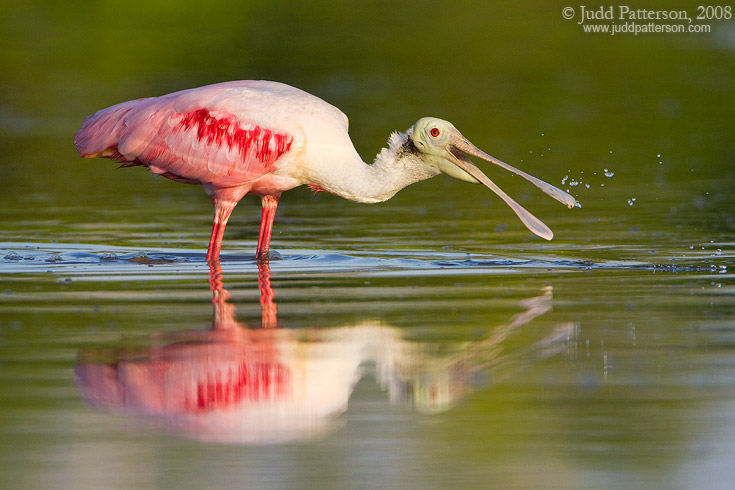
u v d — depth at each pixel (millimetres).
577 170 22812
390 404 8828
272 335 10391
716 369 9422
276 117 14383
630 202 18344
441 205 19781
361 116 28984
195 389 9016
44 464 7633
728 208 18562
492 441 8078
